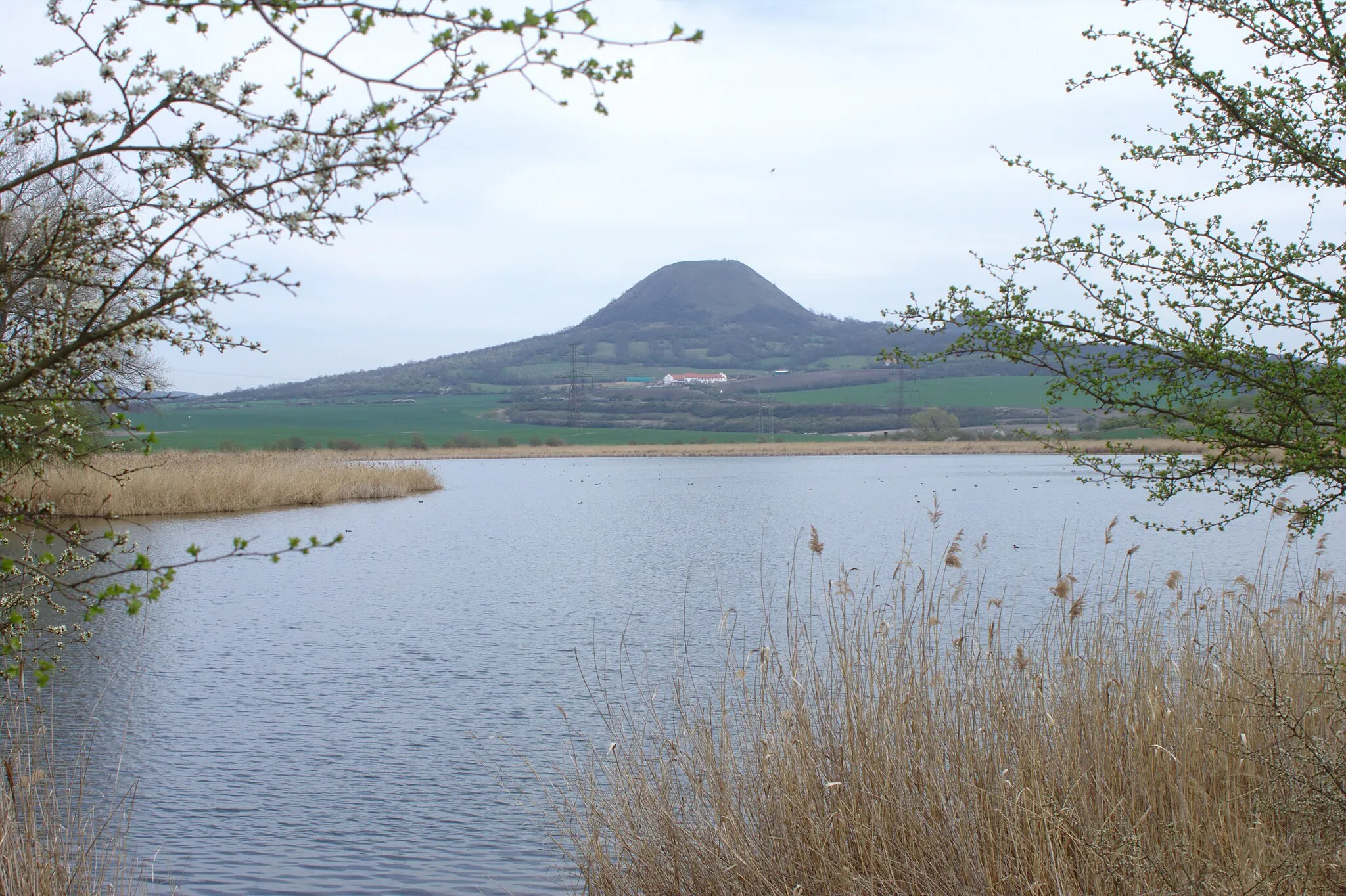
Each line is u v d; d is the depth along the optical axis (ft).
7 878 20.21
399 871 25.59
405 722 38.37
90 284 11.91
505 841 27.58
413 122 10.38
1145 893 16.75
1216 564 68.85
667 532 108.68
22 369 12.42
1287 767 18.13
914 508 132.46
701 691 39.17
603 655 48.24
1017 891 19.10
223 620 58.65
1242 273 20.24
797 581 69.41
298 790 31.27
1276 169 20.48
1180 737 21.95
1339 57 18.95
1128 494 151.43
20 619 13.67
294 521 114.52
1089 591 51.57
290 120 10.78
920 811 21.35
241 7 9.71
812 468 259.60
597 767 31.42
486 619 58.95
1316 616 27.55
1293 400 19.22
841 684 25.62
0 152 11.93
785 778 22.36
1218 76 20.29
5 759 23.36
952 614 50.93
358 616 59.93
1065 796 20.01
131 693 42.09
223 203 11.18
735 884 21.03
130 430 13.08
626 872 22.44
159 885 24.68
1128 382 20.49
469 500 158.30
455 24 9.39
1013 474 219.41
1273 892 15.98
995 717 23.08
